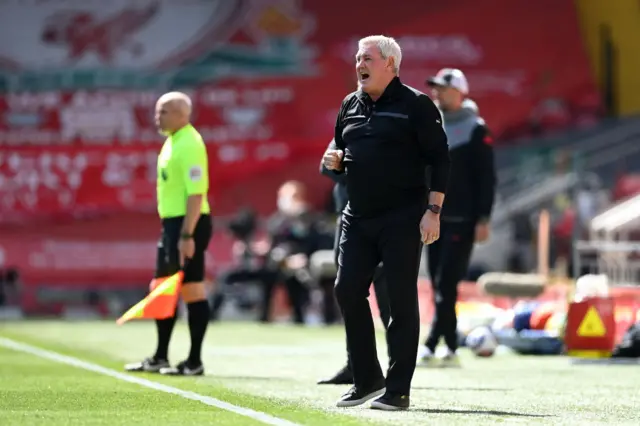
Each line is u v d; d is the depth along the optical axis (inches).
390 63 949.8
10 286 3193.9
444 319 1440.7
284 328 2495.1
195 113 3464.6
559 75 3565.5
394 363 945.5
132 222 3371.1
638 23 3607.3
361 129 951.6
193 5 3526.1
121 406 956.6
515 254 2928.2
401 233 943.0
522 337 1754.4
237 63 3513.8
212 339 2095.2
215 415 884.6
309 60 3531.0
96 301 3206.2
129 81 3481.8
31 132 3417.8
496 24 3602.4
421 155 952.3
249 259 2790.4
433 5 3604.8
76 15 3491.6
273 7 3545.8
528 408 969.5
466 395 1089.4
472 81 3550.7
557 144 3503.9
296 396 1059.9
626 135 3508.9
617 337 1779.0
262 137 3459.6
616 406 994.1
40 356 1606.8
